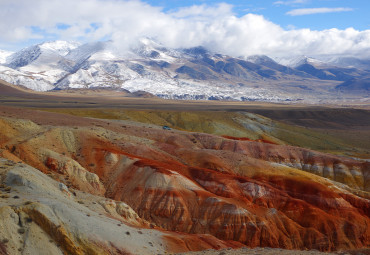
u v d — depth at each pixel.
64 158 82.56
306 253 49.22
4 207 45.84
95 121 127.56
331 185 100.50
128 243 51.72
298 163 127.38
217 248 65.56
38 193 54.34
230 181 91.56
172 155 107.06
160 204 79.38
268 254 48.94
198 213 79.62
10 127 90.25
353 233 85.81
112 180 86.00
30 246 43.88
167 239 60.50
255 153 128.50
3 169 57.88
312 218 86.25
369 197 103.12
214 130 194.12
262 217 82.31
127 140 107.12
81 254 46.25
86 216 52.72
